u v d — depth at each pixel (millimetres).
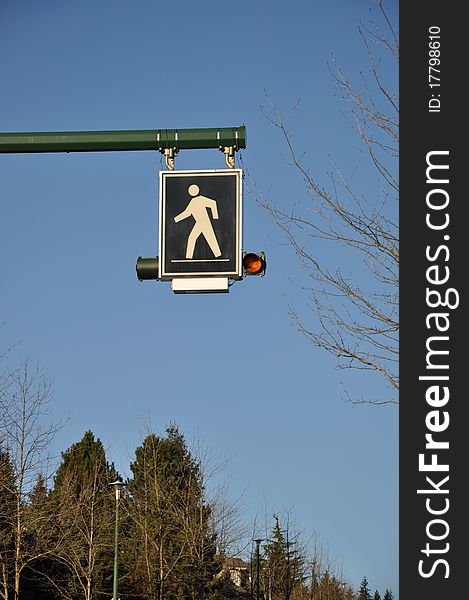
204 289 12406
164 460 70562
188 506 58281
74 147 13211
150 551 59562
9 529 46906
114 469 75812
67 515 52125
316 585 93750
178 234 12477
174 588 60500
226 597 69688
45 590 59562
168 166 13102
